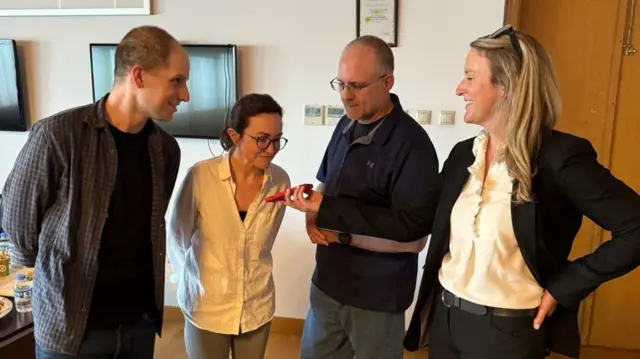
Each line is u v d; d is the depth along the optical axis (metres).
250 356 1.84
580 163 1.25
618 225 1.23
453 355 1.48
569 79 2.95
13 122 3.34
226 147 1.75
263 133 1.63
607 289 3.09
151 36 1.47
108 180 1.52
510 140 1.31
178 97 1.53
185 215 1.73
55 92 3.32
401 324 1.88
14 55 3.24
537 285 1.36
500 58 1.31
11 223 1.50
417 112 2.97
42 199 1.48
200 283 1.74
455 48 2.88
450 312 1.45
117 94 1.52
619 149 2.98
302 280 3.23
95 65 3.19
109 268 1.57
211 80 3.09
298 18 3.00
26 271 2.20
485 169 1.41
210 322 1.75
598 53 2.90
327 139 3.08
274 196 1.69
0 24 3.30
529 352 1.37
